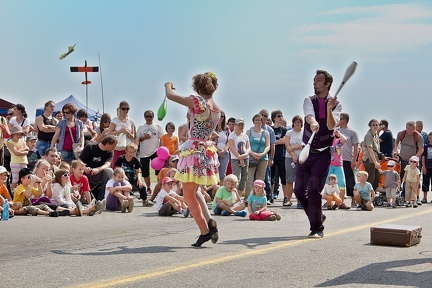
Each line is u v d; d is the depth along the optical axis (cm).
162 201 1233
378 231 823
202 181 786
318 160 902
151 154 1733
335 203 1468
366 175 1458
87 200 1366
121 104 1617
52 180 1263
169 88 799
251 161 1530
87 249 769
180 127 1692
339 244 830
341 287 567
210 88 797
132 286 563
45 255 722
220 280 591
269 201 1598
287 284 577
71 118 1532
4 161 1587
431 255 745
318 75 907
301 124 1502
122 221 1112
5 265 658
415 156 1711
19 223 1061
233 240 864
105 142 1438
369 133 1658
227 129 1575
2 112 2311
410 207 1577
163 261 688
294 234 938
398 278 611
